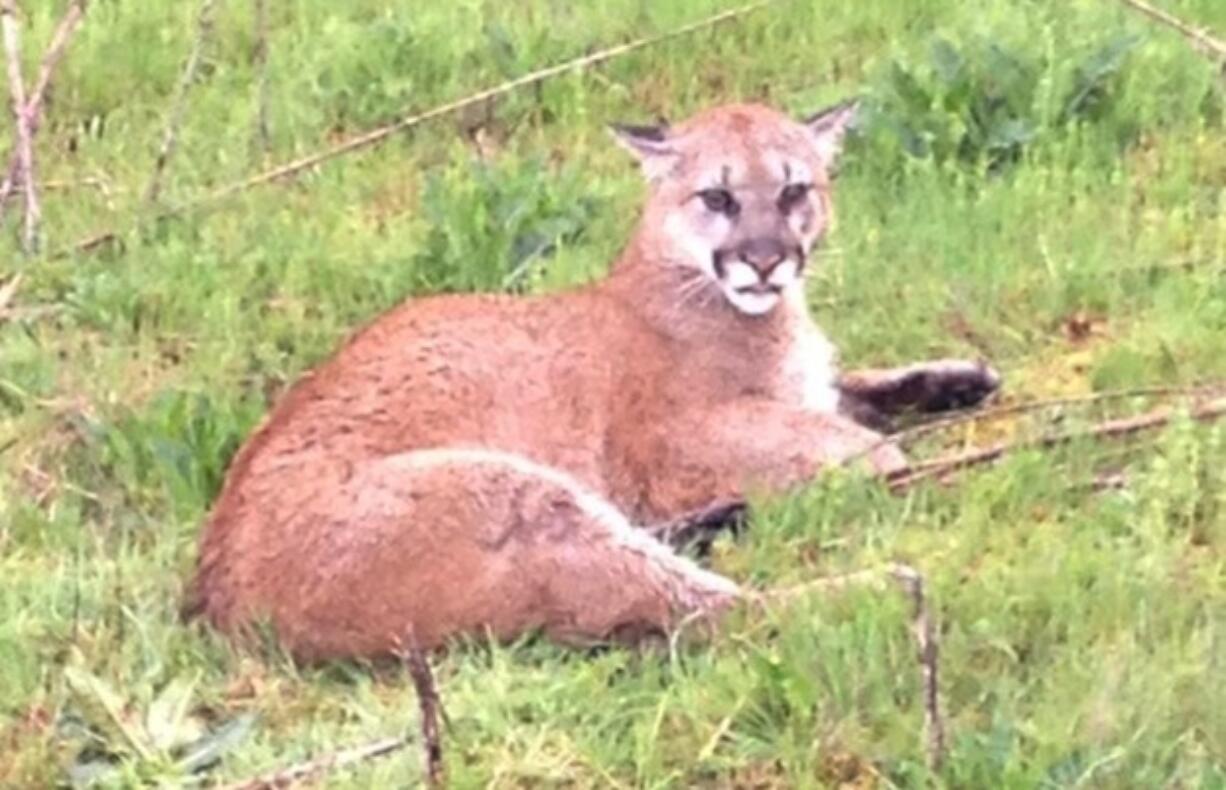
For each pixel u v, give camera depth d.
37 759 8.01
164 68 12.91
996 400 9.94
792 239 9.52
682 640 8.32
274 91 12.62
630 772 7.82
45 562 9.16
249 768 7.98
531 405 9.11
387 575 8.28
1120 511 8.79
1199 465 9.02
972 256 10.71
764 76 12.70
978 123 11.74
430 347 9.03
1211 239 10.86
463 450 8.72
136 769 7.98
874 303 10.57
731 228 9.47
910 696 7.96
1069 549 8.54
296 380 10.11
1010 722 7.72
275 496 8.50
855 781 7.66
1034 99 11.74
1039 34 12.48
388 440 8.77
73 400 10.08
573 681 8.09
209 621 8.55
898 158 11.59
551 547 8.33
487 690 8.08
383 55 12.78
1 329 10.70
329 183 11.80
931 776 7.53
